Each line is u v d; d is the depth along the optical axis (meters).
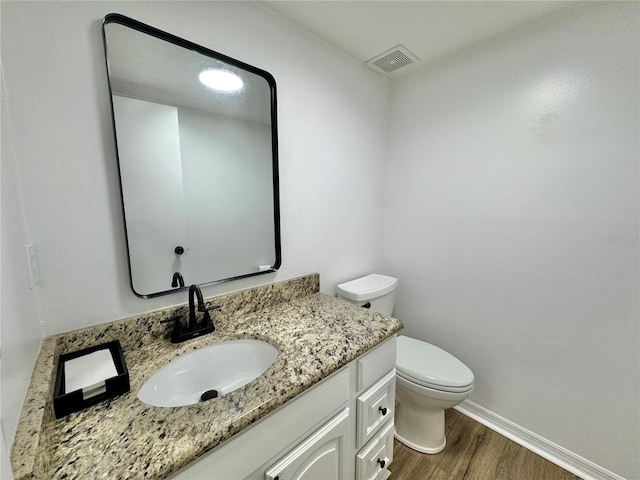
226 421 0.62
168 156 0.98
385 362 1.13
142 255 0.94
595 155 1.15
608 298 1.17
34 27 0.71
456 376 1.31
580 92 1.17
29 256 0.70
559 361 1.32
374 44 1.45
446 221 1.65
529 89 1.29
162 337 0.98
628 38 1.05
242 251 1.21
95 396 0.67
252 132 1.19
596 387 1.23
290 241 1.39
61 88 0.76
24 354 0.59
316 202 1.49
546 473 1.30
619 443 1.19
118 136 0.86
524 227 1.36
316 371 0.81
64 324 0.81
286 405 0.75
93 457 0.53
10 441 0.45
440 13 1.21
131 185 0.90
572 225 1.23
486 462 1.36
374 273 1.95
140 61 0.89
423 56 1.56
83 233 0.83
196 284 1.07
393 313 2.00
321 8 1.18
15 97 0.69
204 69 1.03
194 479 0.58
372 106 1.74
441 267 1.70
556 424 1.35
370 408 1.07
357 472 1.07
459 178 1.57
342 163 1.60
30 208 0.73
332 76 1.47
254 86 1.17
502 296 1.47
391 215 1.93
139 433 0.59
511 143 1.37
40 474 0.45
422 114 1.70
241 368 1.03
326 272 1.60
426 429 1.41
